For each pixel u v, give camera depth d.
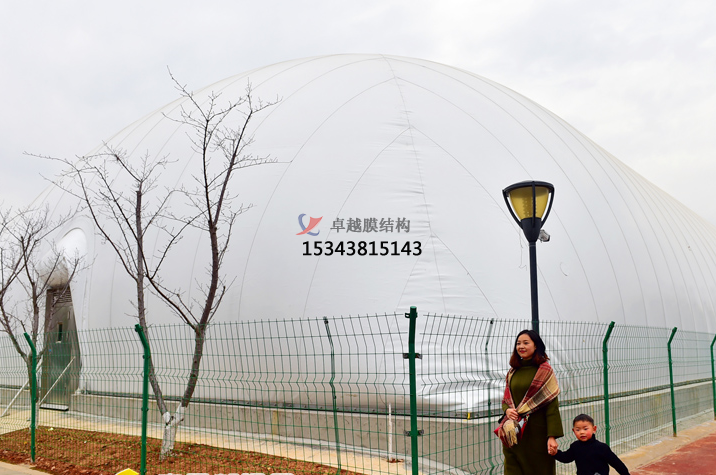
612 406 10.83
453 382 9.05
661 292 13.69
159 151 13.16
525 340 5.41
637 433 11.31
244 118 12.48
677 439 11.04
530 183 7.10
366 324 9.60
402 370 9.18
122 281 12.02
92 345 12.26
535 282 7.12
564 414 9.54
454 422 8.48
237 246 10.79
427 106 12.34
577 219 12.05
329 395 9.53
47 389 13.48
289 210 10.72
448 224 10.40
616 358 11.47
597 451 5.25
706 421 13.44
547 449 5.33
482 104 13.21
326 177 10.89
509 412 5.38
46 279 13.56
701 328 15.55
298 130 11.77
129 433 10.27
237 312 10.38
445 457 8.47
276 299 10.17
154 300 11.41
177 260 11.33
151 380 8.74
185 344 10.90
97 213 13.07
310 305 9.93
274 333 10.04
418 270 9.96
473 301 9.85
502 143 12.16
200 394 10.55
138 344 11.50
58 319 13.66
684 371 14.35
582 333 10.88
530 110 14.45
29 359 12.16
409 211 10.44
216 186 10.52
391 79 13.27
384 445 8.87
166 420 8.47
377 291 9.83
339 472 7.13
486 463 8.34
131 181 12.98
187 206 11.64
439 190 10.73
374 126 11.60
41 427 11.33
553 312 10.52
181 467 7.85
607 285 11.80
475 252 10.26
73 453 9.12
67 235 13.68
